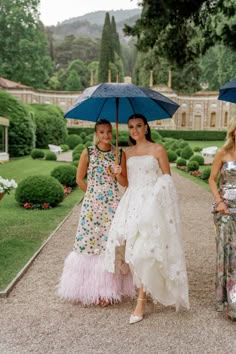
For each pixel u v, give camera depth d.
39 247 5.67
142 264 3.18
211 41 12.69
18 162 20.41
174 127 49.66
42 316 3.39
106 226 3.62
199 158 19.91
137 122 3.47
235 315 3.24
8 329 3.15
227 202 3.38
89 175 3.67
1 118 20.53
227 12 11.43
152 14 10.50
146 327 3.19
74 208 8.95
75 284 3.59
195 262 5.08
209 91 54.69
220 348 2.88
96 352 2.81
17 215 8.02
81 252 3.62
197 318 3.36
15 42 51.12
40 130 29.75
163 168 3.45
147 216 3.21
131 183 3.48
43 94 50.84
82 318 3.35
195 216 8.32
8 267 4.68
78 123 48.78
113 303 3.64
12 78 52.03
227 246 3.34
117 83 3.29
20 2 51.28
